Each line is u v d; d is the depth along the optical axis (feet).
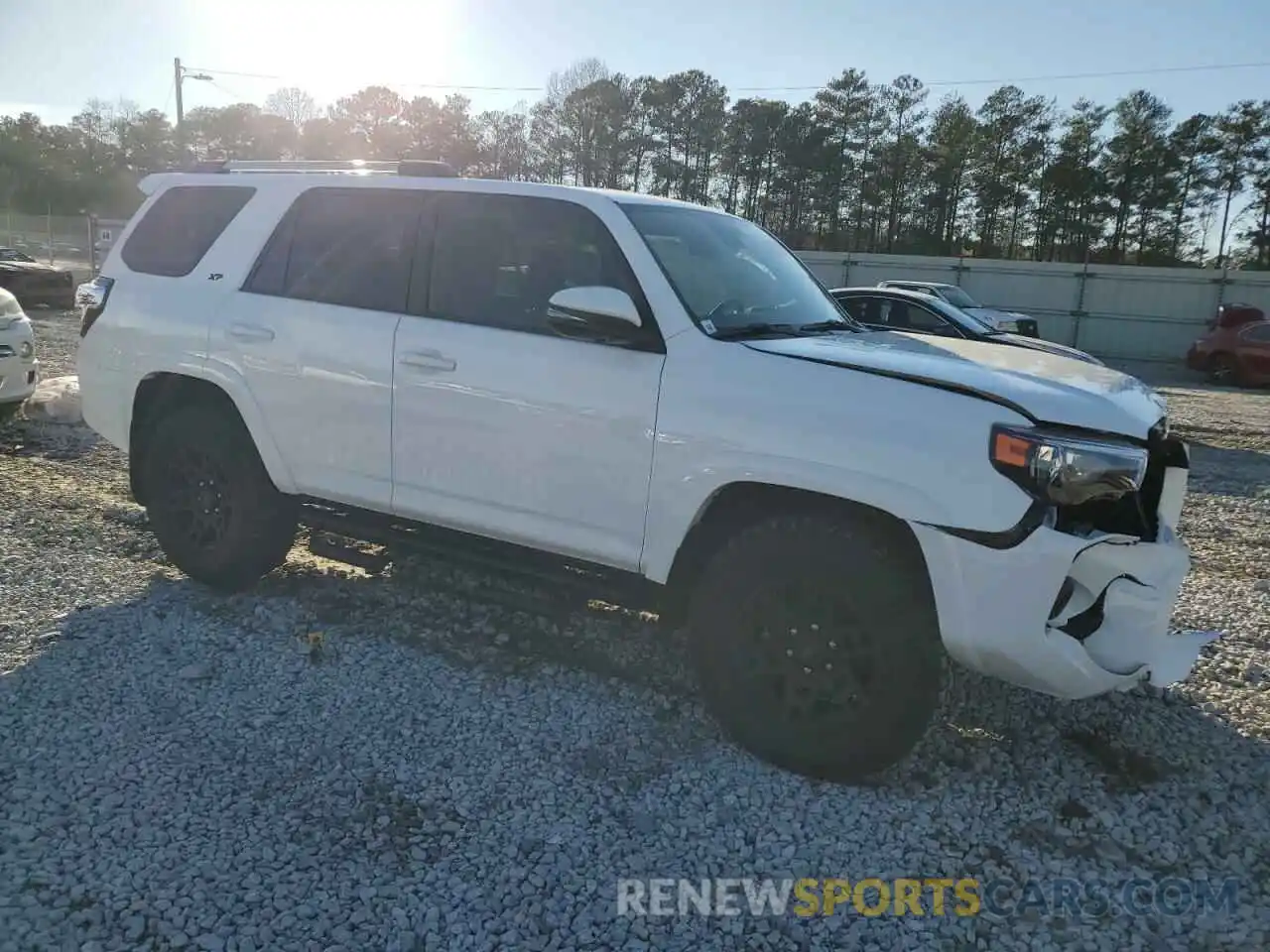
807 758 10.90
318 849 9.49
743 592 11.08
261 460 15.23
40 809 9.89
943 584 9.93
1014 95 220.02
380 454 13.87
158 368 15.76
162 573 16.76
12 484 21.90
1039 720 12.68
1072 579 10.30
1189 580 19.27
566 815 10.21
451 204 13.70
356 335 13.89
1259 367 70.03
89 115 262.06
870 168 226.79
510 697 12.79
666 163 234.99
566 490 12.26
